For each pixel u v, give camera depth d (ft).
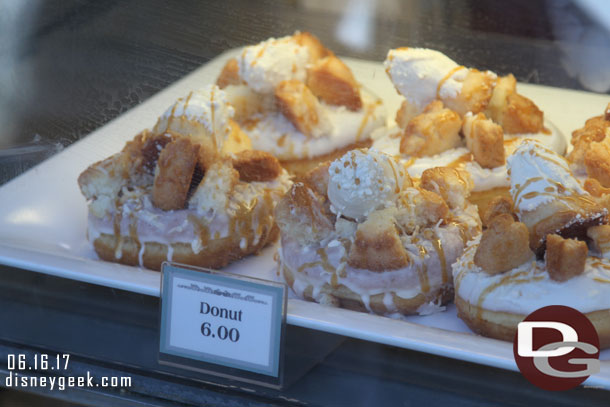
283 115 2.20
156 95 2.09
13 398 2.16
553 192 1.77
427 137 2.07
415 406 1.73
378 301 1.84
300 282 1.87
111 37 2.12
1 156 2.10
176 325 1.78
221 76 2.19
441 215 1.88
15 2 2.09
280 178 2.05
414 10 2.26
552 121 2.19
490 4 2.24
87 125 2.07
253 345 1.75
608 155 1.96
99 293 1.89
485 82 2.15
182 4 2.13
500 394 1.73
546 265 1.74
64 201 2.06
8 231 2.00
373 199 1.82
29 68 2.10
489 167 2.05
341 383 1.76
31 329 1.88
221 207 1.92
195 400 1.78
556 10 2.23
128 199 1.94
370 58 2.33
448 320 1.85
